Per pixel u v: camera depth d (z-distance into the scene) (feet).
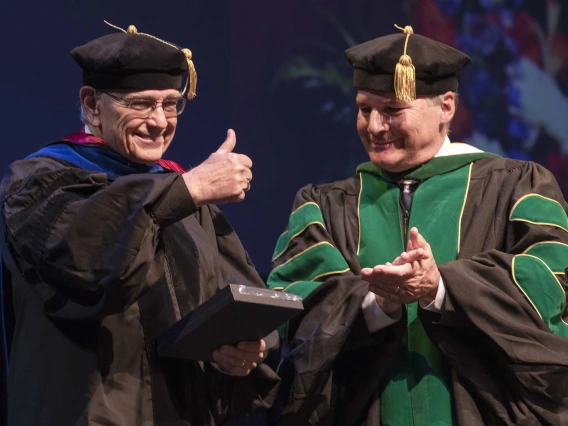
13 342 33.01
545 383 34.30
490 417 35.35
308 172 64.13
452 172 38.42
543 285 34.94
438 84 37.93
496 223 37.11
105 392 31.42
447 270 34.76
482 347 35.70
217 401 34.24
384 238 37.78
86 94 34.32
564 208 37.68
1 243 31.86
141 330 32.55
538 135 65.41
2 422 35.14
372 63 37.29
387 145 37.93
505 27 65.41
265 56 63.67
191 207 30.09
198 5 61.87
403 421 35.73
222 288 31.48
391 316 35.50
